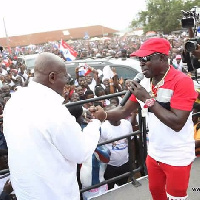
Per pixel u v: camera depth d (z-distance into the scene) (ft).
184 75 6.09
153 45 6.06
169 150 6.51
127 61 23.61
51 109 4.92
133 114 12.73
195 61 8.39
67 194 5.33
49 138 4.91
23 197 5.15
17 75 33.86
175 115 5.93
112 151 10.96
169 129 6.39
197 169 10.29
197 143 10.71
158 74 6.22
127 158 11.32
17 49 105.91
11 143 5.05
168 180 6.73
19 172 5.01
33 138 4.88
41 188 5.00
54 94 5.16
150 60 6.11
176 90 5.98
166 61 6.21
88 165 9.87
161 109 6.02
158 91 6.26
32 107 4.96
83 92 19.63
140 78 6.50
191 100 5.94
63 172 5.22
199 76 9.29
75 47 111.45
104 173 11.23
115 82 21.31
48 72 5.18
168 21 136.98
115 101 15.48
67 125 4.93
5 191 9.04
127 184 9.87
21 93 5.26
